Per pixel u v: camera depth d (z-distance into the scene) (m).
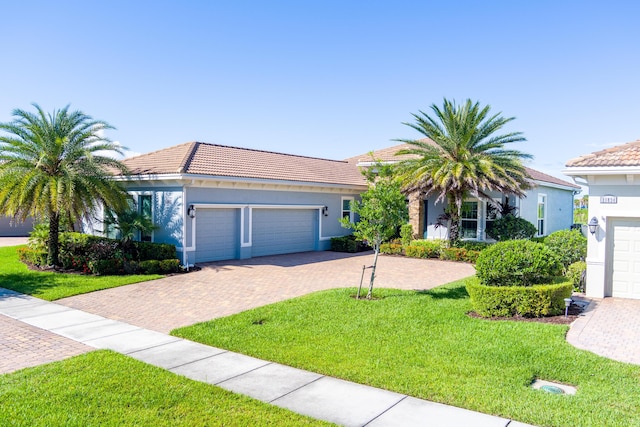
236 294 12.73
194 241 17.44
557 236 14.91
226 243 19.11
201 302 11.74
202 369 7.02
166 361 7.38
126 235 16.22
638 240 12.16
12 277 14.47
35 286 13.22
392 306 10.99
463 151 19.38
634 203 11.97
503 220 20.83
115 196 16.19
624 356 7.54
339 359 7.39
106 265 15.01
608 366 6.98
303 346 8.08
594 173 11.91
